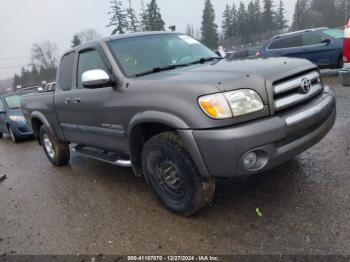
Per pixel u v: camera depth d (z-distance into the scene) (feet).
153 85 9.82
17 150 26.73
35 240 10.50
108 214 11.43
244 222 9.48
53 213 12.30
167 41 13.62
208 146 8.41
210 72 9.61
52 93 16.20
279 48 37.86
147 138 11.26
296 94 9.50
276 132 8.45
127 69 11.53
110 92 11.50
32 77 229.45
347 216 8.86
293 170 12.26
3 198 15.03
